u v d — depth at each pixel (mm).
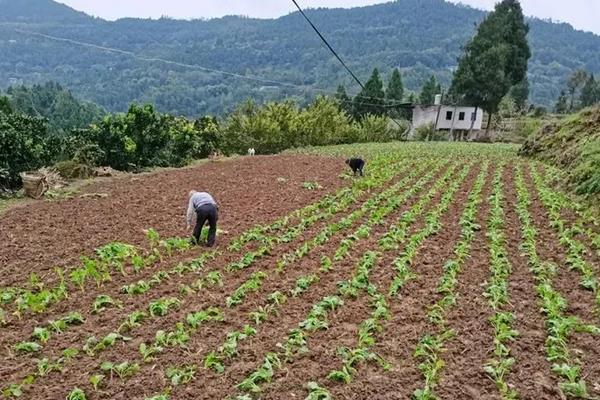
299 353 7094
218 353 7121
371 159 28781
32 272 10117
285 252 11547
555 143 26781
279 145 40875
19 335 7562
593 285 9414
